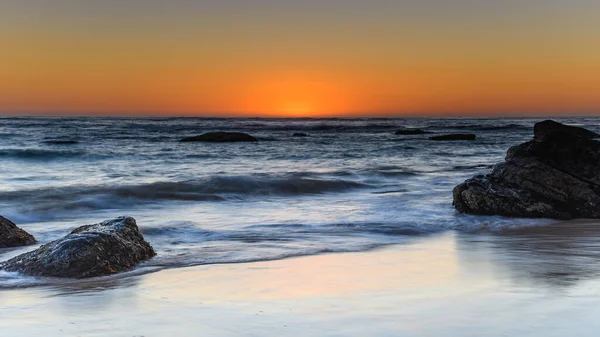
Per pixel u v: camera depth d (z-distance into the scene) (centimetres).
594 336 413
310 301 549
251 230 1163
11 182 2061
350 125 13350
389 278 676
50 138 5397
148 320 488
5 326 479
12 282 726
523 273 691
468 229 1170
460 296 554
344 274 714
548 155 1398
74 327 470
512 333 422
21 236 1027
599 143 1405
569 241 1002
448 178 2295
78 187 1773
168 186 1834
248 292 614
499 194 1327
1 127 8056
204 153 3797
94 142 4912
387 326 447
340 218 1320
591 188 1318
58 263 768
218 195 1764
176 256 898
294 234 1116
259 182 1966
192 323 472
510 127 10950
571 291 570
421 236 1093
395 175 2391
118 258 808
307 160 3347
